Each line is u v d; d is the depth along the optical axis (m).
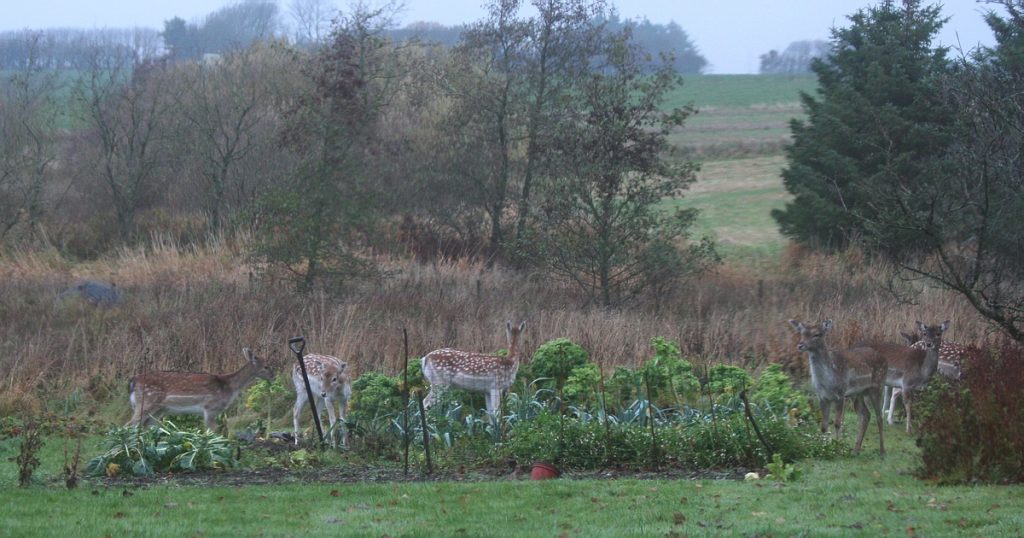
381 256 39.94
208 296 30.16
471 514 12.46
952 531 11.16
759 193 58.72
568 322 26.02
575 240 33.50
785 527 11.45
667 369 20.25
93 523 11.99
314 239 33.19
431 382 20.34
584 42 43.56
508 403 19.42
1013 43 27.97
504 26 43.84
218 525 11.97
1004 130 18.22
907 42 42.50
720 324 26.50
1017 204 18.44
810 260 41.16
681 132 80.12
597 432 16.20
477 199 44.50
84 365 24.03
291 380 22.66
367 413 18.23
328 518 12.31
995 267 20.62
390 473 15.68
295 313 27.62
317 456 16.64
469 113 44.59
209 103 49.47
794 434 16.53
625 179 34.75
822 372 17.11
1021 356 15.94
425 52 54.41
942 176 20.48
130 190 47.38
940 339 19.95
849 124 41.25
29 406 21.44
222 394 19.34
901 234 34.56
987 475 13.95
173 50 59.22
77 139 53.25
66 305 29.25
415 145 46.47
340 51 40.44
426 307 28.88
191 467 15.71
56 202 49.47
